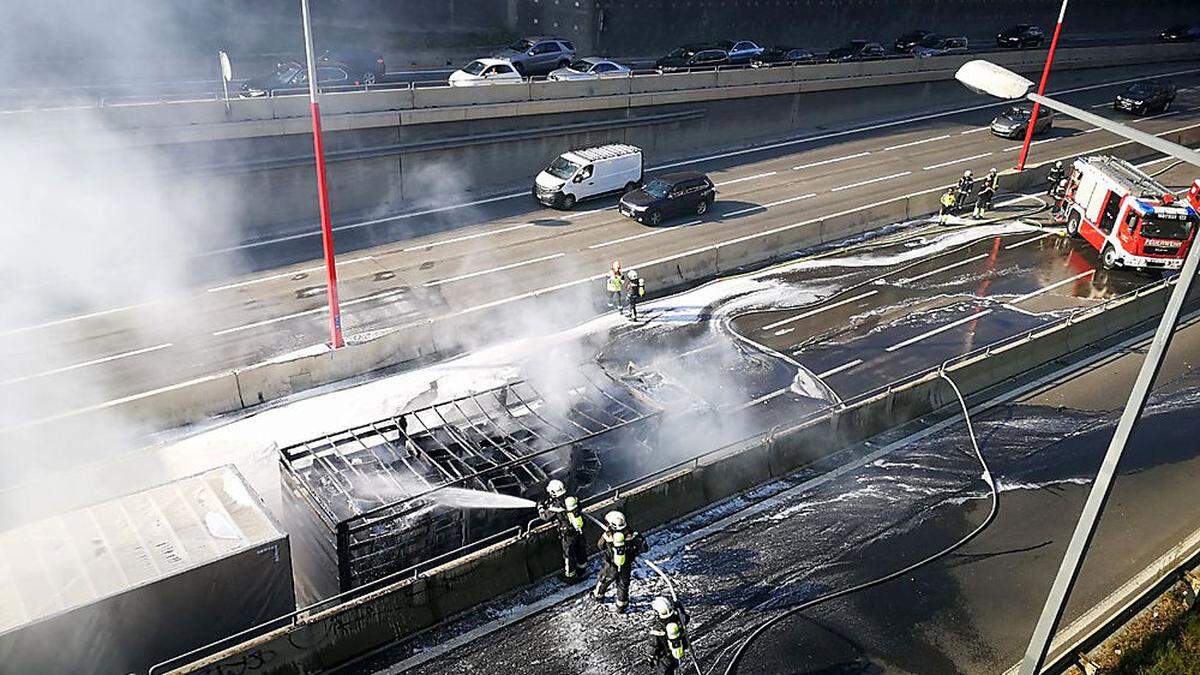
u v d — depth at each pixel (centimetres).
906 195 3525
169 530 1213
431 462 1492
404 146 3169
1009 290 2650
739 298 2573
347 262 2730
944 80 4844
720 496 1617
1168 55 5809
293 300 2458
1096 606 1378
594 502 1562
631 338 2314
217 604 1176
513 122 3447
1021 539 1529
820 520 1568
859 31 5675
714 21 5044
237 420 1875
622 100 3703
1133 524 1580
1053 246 3011
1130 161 4078
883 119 4656
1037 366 2158
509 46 4472
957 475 1712
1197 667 1256
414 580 1262
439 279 2636
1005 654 1281
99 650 1098
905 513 1592
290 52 4200
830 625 1323
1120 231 2736
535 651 1255
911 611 1356
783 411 1977
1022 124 4291
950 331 2372
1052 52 3488
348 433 1702
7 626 1029
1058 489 1675
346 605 1208
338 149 3059
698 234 3059
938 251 2962
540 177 3300
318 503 1334
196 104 2719
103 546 1173
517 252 2861
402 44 4509
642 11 4734
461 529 1411
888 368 2173
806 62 4656
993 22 6284
